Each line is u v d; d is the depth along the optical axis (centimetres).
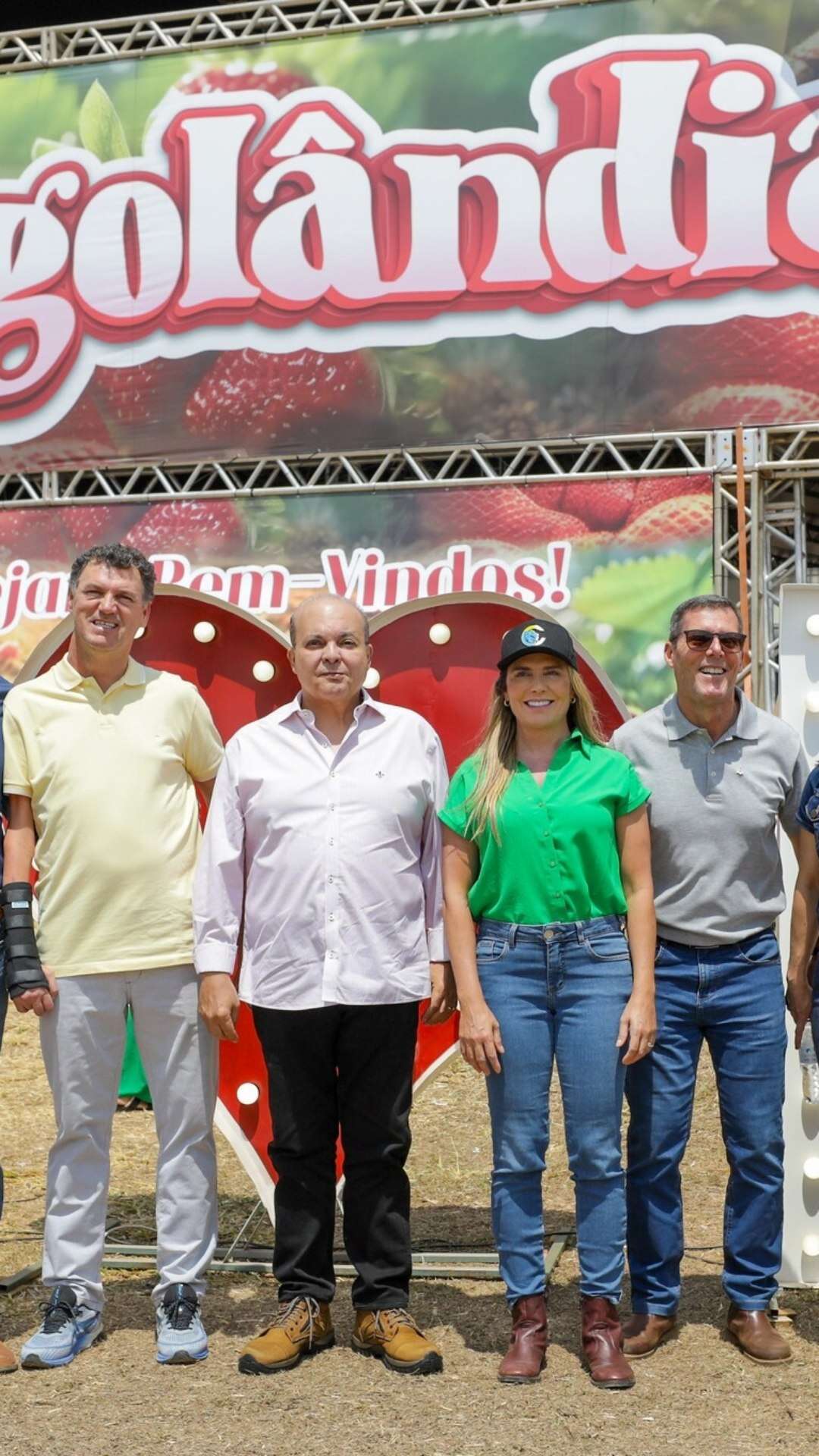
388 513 880
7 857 362
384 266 887
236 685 436
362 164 891
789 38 827
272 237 905
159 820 362
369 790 354
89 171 937
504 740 351
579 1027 340
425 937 363
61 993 358
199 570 905
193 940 362
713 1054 364
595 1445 306
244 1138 420
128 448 930
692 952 357
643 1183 361
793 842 372
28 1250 445
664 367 843
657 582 835
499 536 861
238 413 911
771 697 826
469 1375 344
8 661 927
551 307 860
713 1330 373
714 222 835
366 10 903
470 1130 595
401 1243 357
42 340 943
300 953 351
